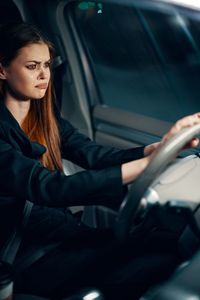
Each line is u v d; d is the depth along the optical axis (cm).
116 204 138
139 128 277
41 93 156
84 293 115
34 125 170
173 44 966
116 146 291
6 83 159
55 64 273
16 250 150
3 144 146
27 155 158
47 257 155
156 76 802
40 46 152
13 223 152
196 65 950
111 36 727
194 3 284
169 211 121
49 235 160
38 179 137
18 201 153
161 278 137
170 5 282
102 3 275
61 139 187
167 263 139
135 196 110
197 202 131
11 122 155
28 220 158
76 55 295
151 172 112
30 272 153
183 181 141
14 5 250
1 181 142
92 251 152
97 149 184
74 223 167
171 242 143
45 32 273
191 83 836
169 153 113
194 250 127
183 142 114
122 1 275
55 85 278
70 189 134
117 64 780
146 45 873
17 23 153
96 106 307
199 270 104
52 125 172
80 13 285
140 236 145
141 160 133
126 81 747
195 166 148
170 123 259
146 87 752
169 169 147
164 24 934
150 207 120
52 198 136
